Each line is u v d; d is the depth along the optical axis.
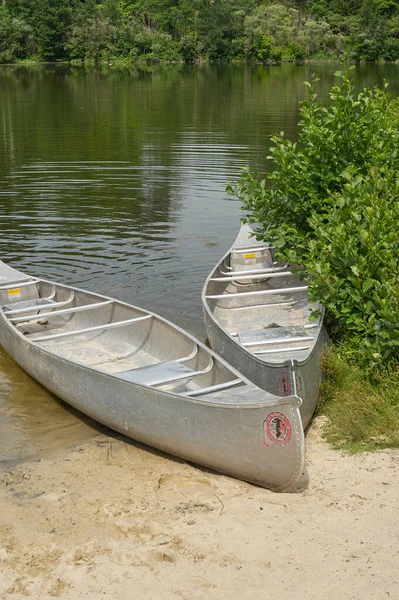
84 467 5.39
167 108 27.05
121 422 5.68
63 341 7.62
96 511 4.75
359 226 6.43
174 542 4.34
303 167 7.66
